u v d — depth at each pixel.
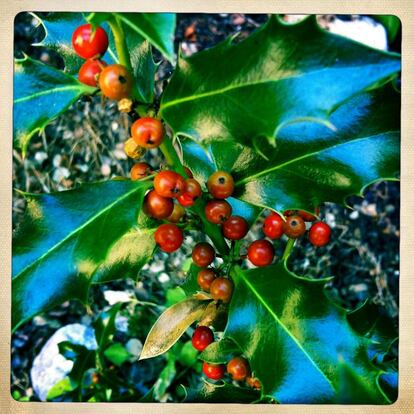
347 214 0.45
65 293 0.16
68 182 0.46
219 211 0.18
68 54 0.20
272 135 0.14
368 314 0.24
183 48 0.48
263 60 0.15
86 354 0.32
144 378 0.38
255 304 0.18
